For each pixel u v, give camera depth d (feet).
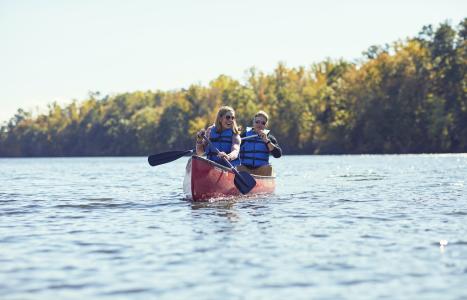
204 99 286.05
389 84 203.92
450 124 190.19
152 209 29.94
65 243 20.25
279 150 37.27
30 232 22.71
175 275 15.53
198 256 17.78
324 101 234.38
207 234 21.67
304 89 249.14
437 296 13.50
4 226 24.36
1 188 47.09
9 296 13.75
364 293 13.80
